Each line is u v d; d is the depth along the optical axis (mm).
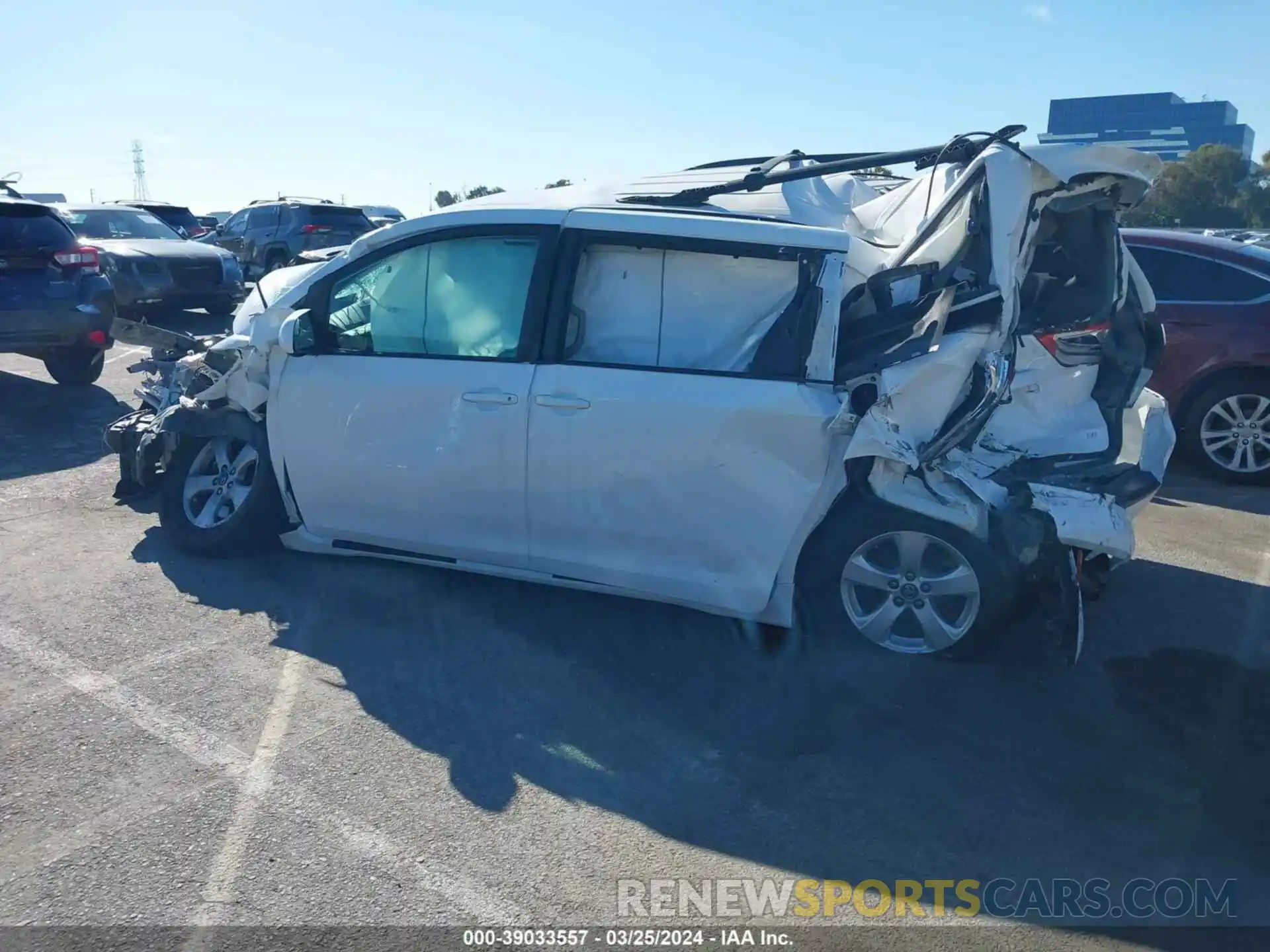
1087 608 5434
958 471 4508
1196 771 3943
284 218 21938
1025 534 4324
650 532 4711
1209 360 7957
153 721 4094
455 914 3098
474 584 5449
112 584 5383
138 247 14820
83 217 15844
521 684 4465
